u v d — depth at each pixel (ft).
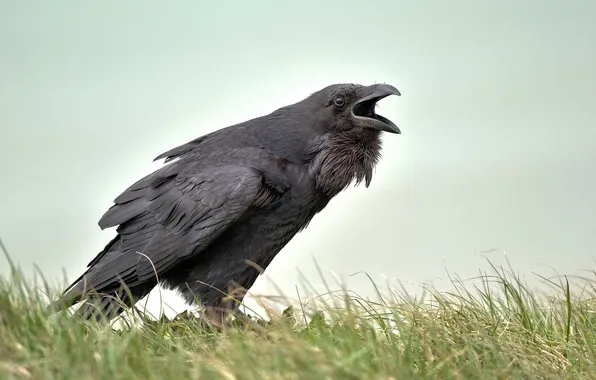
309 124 41.14
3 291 29.48
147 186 40.42
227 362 27.22
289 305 32.22
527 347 31.81
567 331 33.65
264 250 40.19
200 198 38.75
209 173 39.32
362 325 30.45
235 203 38.47
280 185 39.58
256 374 25.48
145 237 39.42
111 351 25.90
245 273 40.16
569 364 31.45
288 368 25.95
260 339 30.30
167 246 38.86
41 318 28.63
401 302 33.94
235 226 39.50
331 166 40.88
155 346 30.40
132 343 27.96
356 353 27.25
